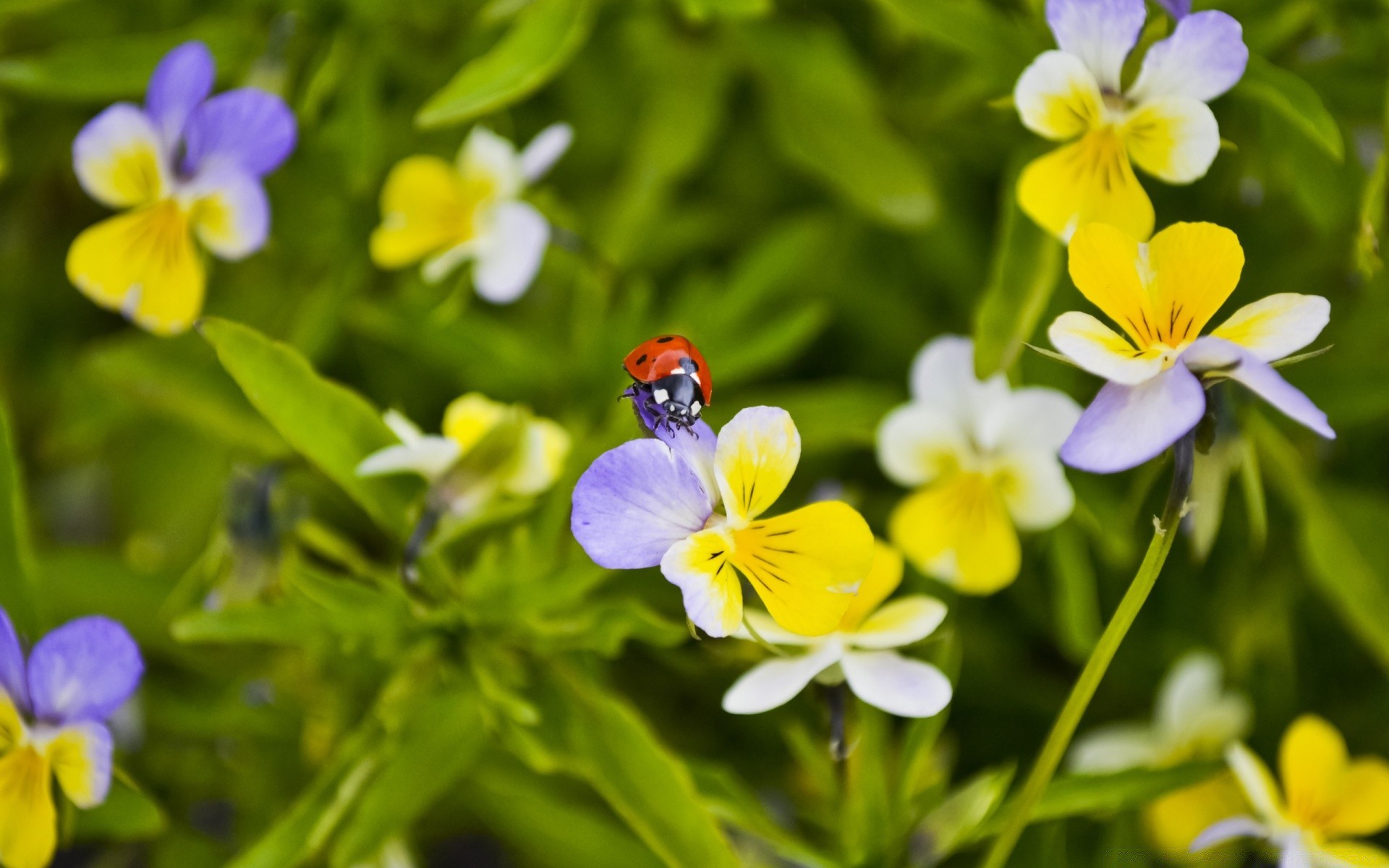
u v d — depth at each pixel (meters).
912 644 0.25
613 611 0.25
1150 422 0.22
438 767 0.25
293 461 0.26
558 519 0.25
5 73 0.27
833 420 0.27
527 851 0.27
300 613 0.25
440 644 0.25
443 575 0.25
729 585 0.22
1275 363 0.22
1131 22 0.24
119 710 0.27
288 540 0.26
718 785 0.25
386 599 0.25
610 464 0.22
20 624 0.25
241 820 0.27
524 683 0.25
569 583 0.25
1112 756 0.27
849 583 0.22
